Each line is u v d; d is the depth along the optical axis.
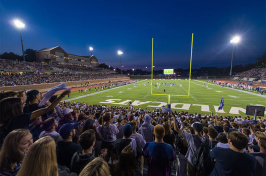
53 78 42.28
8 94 2.80
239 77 65.00
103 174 1.28
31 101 3.35
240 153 2.09
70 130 2.37
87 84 47.09
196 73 136.00
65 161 2.30
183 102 21.47
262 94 26.83
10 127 2.04
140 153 2.72
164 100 23.12
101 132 3.62
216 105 19.39
